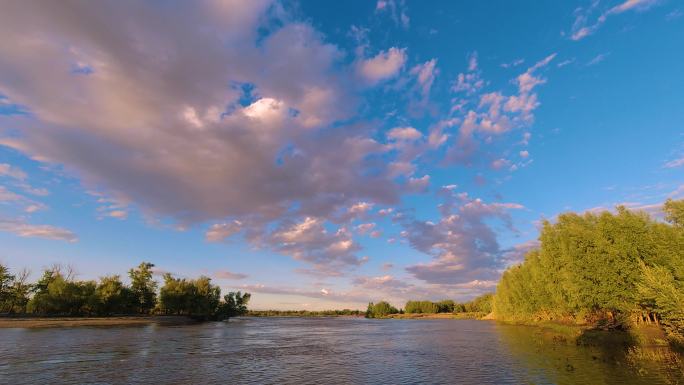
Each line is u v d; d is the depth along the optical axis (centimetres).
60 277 11612
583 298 5041
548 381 2836
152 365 3900
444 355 4803
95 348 5112
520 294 9275
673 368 3000
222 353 5056
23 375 3303
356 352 5309
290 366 3997
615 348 4259
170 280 15262
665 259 4216
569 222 6225
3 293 10619
